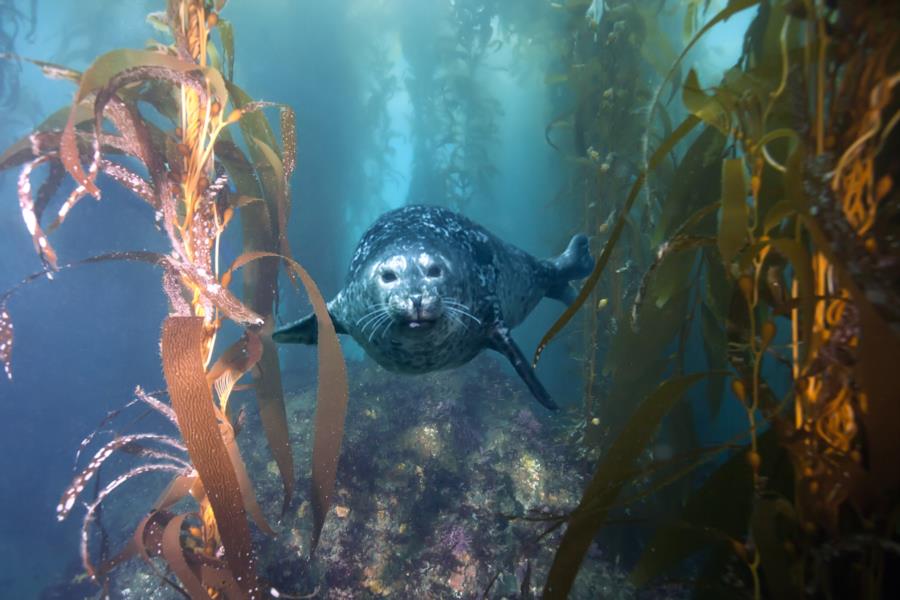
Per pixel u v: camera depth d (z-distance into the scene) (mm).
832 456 1451
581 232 6895
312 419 8500
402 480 6590
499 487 6516
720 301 3041
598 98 5801
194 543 2893
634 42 5496
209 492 2178
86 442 2830
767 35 1965
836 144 1384
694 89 1697
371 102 16547
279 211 3031
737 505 2074
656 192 4715
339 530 5941
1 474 14844
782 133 1521
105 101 2141
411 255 3820
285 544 5773
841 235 1288
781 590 1538
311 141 15805
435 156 16125
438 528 5988
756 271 1571
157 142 2721
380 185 18219
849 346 1423
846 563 1496
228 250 14078
